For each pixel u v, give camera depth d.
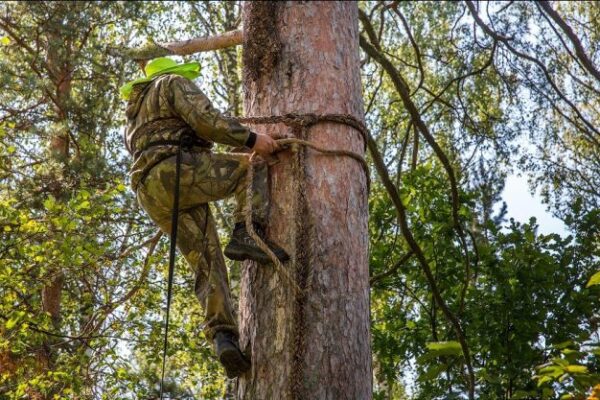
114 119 12.26
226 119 4.39
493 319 8.34
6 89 10.51
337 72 4.59
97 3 12.34
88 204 8.71
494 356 8.21
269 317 4.29
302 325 4.22
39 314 9.40
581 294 8.29
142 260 10.30
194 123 4.40
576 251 8.71
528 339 8.24
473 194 9.18
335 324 4.23
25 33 11.73
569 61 13.82
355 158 4.51
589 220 8.77
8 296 9.37
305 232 4.34
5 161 10.75
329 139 4.48
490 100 13.71
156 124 4.55
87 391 9.90
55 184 10.59
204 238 4.63
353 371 4.21
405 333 9.02
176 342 10.30
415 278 9.05
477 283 9.09
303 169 4.41
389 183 7.43
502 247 8.93
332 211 4.38
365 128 4.63
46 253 8.88
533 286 8.38
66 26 11.42
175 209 4.38
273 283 4.32
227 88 15.70
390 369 9.01
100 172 10.73
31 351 10.06
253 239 4.36
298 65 4.57
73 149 12.30
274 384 4.19
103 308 9.99
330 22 4.66
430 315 8.67
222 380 11.21
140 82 4.69
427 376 5.50
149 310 10.56
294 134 4.50
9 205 9.23
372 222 9.44
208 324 4.49
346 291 4.30
